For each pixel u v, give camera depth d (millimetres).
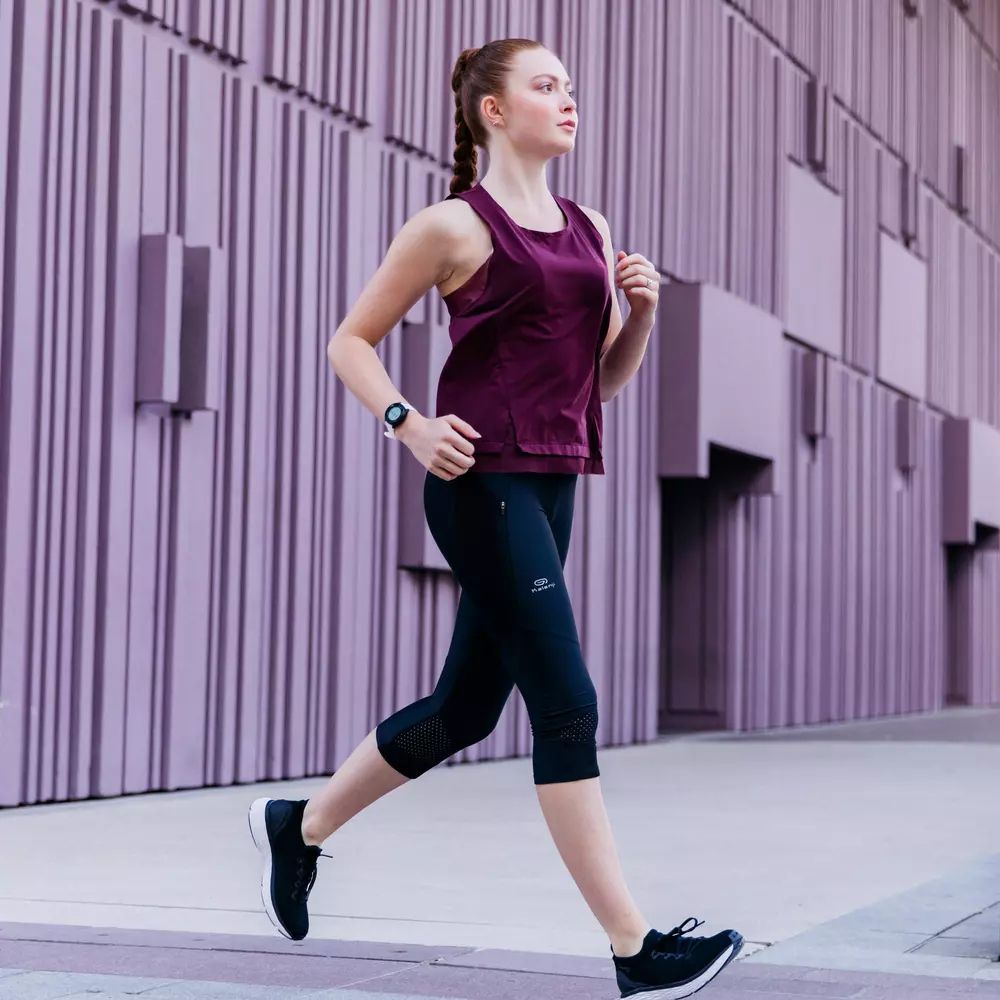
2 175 8133
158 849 6535
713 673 17000
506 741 12516
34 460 8312
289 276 10164
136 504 8953
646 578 14906
